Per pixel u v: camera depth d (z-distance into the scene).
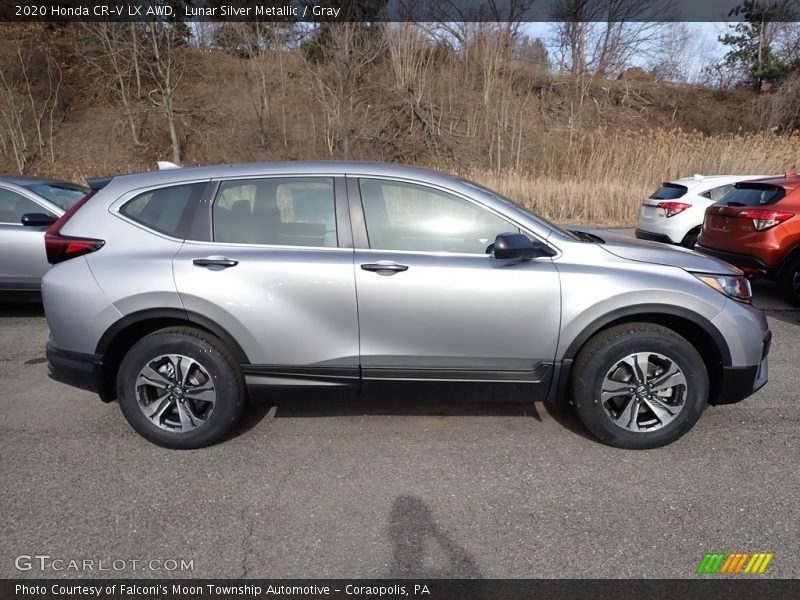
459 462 2.96
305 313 2.96
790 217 5.82
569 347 2.97
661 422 3.02
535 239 3.02
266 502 2.61
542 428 3.33
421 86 22.45
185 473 2.86
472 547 2.29
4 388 4.00
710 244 6.70
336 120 20.66
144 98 22.27
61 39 22.34
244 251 3.00
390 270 2.92
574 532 2.38
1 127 20.06
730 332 2.95
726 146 15.04
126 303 2.94
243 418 3.47
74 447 3.13
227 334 2.96
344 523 2.46
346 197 3.06
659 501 2.60
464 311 2.93
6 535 2.37
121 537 2.36
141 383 3.03
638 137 16.31
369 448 3.11
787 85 27.72
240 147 21.20
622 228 12.87
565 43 28.09
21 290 5.56
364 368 3.02
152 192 3.14
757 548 2.27
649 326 2.97
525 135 22.39
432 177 3.10
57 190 6.16
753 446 3.10
